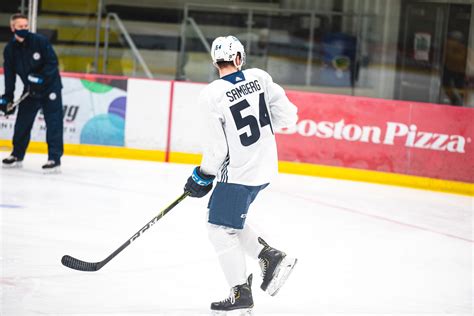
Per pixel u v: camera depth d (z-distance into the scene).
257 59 25.41
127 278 8.82
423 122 17.25
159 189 14.63
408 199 15.85
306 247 11.05
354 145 17.61
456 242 12.20
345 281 9.41
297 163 17.83
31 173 15.39
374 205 14.86
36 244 10.12
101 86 18.12
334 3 25.23
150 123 18.14
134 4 25.33
